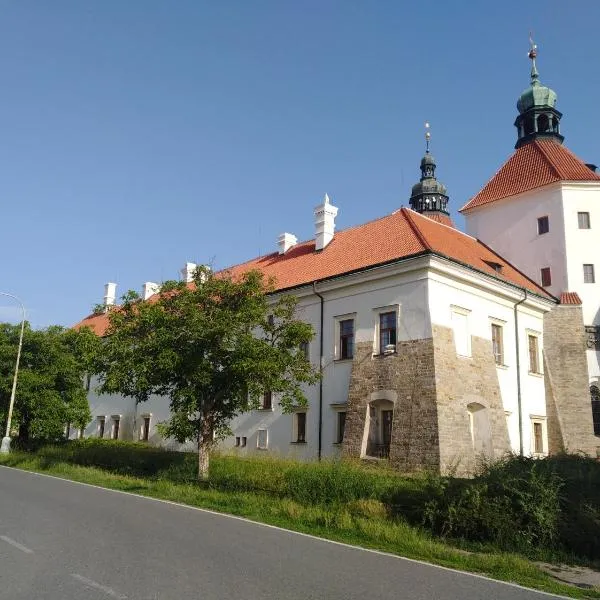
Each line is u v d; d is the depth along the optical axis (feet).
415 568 30.42
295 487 52.54
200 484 62.85
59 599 22.17
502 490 41.50
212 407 69.72
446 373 74.28
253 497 53.42
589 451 91.04
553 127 119.44
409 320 77.10
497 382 82.89
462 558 33.71
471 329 81.66
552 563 35.37
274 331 69.56
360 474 52.01
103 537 33.78
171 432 68.28
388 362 77.82
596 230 103.65
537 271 106.32
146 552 30.19
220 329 63.82
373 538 38.40
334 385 85.05
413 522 43.65
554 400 94.17
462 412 75.05
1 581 24.49
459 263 78.89
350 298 85.56
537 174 111.14
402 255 81.71
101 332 157.58
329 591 24.54
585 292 101.35
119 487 61.62
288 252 114.21
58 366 117.39
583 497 39.93
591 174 106.11
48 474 76.13
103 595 22.71
